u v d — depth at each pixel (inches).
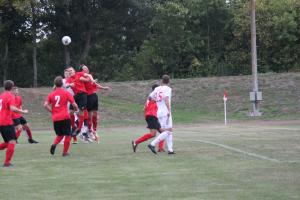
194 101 3036.4
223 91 3142.2
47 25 4030.5
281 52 3828.7
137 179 835.4
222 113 2829.7
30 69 4296.3
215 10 3964.1
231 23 3964.1
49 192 742.5
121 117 2689.5
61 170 948.0
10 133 1001.5
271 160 1022.4
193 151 1194.6
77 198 698.2
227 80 3304.6
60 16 3939.5
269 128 1993.1
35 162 1057.5
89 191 745.0
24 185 799.7
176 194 711.1
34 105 2827.3
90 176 874.8
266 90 3097.9
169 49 3964.1
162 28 3969.0
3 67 4151.1
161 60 3946.9
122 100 3068.4
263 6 3764.8
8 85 997.8
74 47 4256.9
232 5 4020.7
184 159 1061.8
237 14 3892.7
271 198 671.8
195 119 2647.6
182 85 3255.4
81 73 1369.3
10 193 739.4
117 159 1082.1
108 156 1133.7
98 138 1598.2
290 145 1298.0
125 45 4473.4
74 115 1393.9
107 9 4119.1
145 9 4229.8
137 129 2196.1
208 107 2938.0
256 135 1628.9
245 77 3326.8
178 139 1515.7
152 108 1178.0
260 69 3865.7
